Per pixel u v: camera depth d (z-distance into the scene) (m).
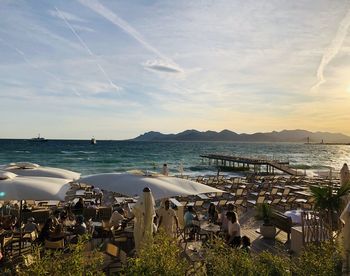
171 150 118.19
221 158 53.69
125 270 4.25
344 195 8.53
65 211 12.41
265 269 4.21
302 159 94.44
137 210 7.20
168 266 3.99
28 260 4.60
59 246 7.95
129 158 76.38
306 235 8.54
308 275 4.31
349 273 4.89
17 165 12.30
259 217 13.87
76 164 59.56
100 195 18.48
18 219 11.47
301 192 20.11
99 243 9.15
